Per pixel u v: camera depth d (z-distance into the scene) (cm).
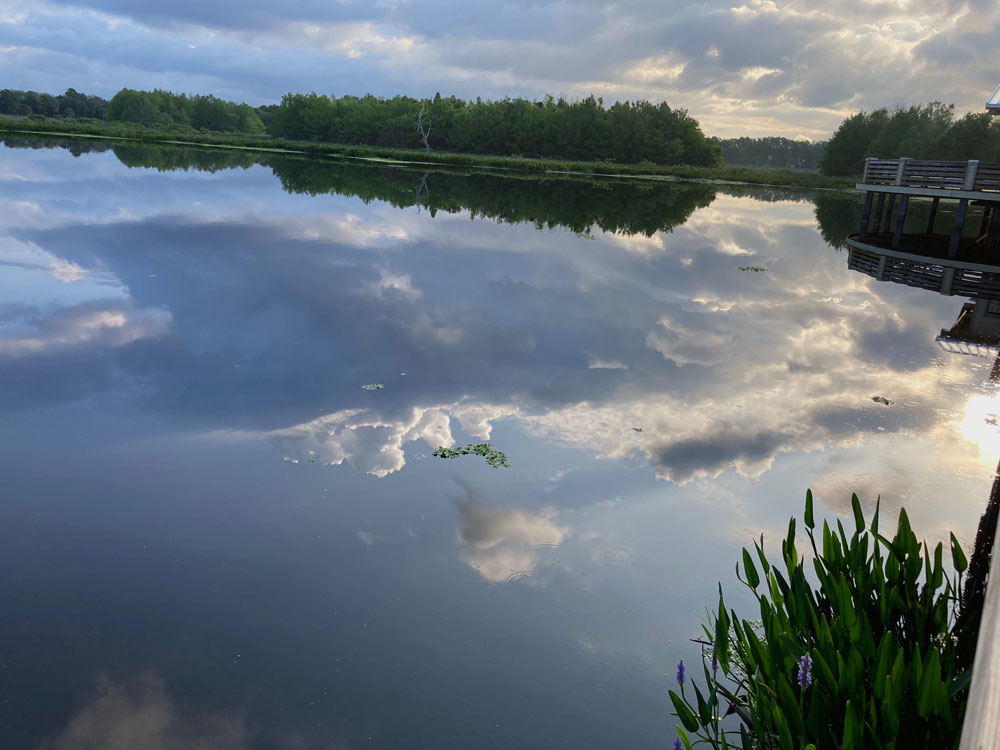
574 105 8644
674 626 388
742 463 598
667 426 673
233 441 608
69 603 398
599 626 388
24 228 1538
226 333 909
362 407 694
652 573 437
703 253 1811
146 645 368
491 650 370
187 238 1541
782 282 1459
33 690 336
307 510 504
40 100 13212
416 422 664
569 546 466
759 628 380
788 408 733
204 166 3759
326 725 319
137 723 318
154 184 2622
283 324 963
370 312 1045
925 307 1260
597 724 321
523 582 426
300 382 754
